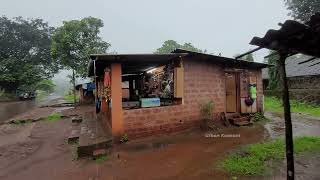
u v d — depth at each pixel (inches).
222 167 242.1
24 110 916.0
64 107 942.4
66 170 257.3
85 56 1105.4
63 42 1103.6
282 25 137.8
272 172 224.7
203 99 430.9
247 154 277.4
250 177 217.2
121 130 348.8
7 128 522.3
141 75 631.2
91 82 1029.8
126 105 375.6
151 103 379.9
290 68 989.8
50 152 328.5
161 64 446.6
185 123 406.3
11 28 1694.1
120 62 354.9
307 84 873.5
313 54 193.3
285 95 177.9
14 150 343.3
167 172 239.3
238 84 501.7
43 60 1793.8
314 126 451.5
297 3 1043.3
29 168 269.1
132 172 242.8
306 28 139.7
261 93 539.5
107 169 253.6
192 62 416.5
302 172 223.6
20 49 1731.1
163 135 381.1
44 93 2844.5
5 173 256.7
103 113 512.7
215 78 452.8
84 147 300.8
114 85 349.1
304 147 294.4
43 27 1819.6
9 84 1694.1
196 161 266.1
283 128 431.5
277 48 168.7
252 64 499.8
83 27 1140.5
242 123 454.6
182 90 402.3
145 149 315.3
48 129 488.4
